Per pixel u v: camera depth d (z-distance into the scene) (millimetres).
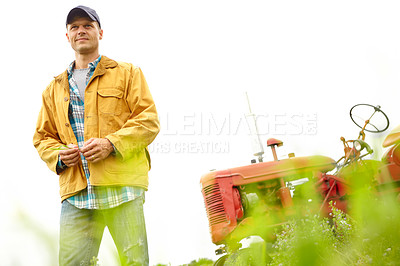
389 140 4910
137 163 4043
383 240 1896
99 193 3912
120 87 4160
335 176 5285
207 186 5555
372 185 2172
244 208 5449
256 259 2559
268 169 5504
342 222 3377
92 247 3994
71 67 4277
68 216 4004
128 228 3889
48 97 4305
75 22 4242
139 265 3844
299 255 1274
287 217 5086
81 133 4082
